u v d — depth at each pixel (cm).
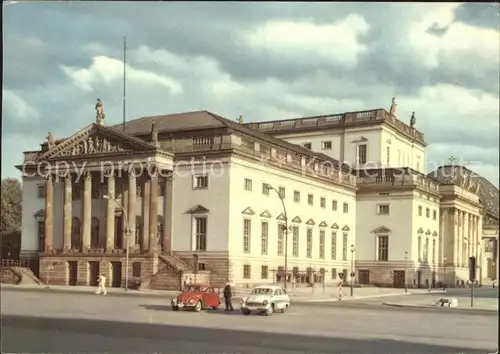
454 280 11094
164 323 3400
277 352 2269
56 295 5922
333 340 2684
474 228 11525
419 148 12131
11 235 9400
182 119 8444
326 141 11062
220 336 2780
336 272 9838
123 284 7538
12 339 2491
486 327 3422
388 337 2836
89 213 8112
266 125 11562
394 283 10025
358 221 10450
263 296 4266
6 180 9500
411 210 10006
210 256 7456
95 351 2212
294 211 8756
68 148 8344
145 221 7688
